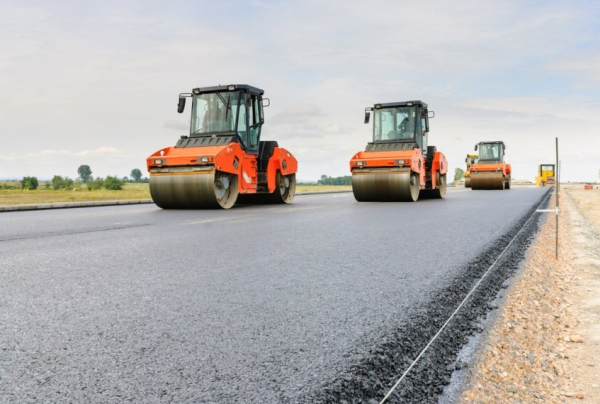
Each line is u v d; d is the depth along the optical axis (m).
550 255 7.20
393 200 16.50
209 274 4.31
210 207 12.95
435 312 3.34
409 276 4.32
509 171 33.34
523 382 2.69
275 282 4.02
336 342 2.64
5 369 2.24
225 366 2.29
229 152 12.94
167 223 8.84
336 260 5.02
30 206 13.77
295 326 2.89
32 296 3.54
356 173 16.23
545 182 52.38
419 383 2.37
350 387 2.14
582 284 5.59
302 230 7.67
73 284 3.92
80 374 2.19
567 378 2.86
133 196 27.44
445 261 5.05
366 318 3.08
